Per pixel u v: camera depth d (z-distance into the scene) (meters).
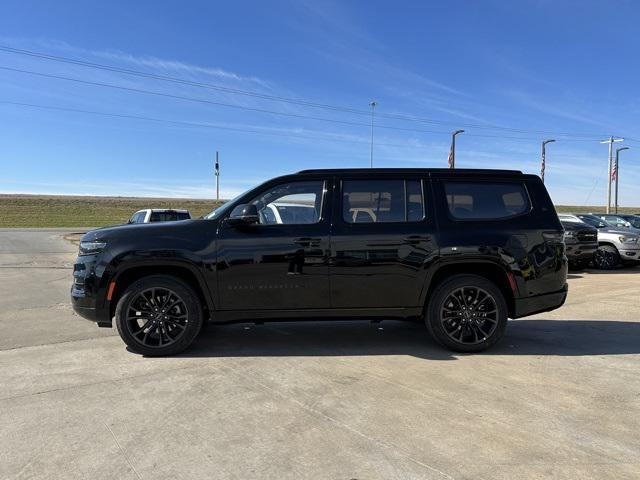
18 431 3.49
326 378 4.59
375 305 5.38
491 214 5.52
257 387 4.36
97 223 48.66
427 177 5.56
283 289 5.27
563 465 3.04
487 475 2.92
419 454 3.17
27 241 25.14
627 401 4.05
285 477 2.90
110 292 5.21
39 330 6.43
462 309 5.43
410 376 4.65
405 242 5.32
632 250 14.05
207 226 5.34
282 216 5.45
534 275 5.43
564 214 15.48
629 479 2.88
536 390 4.29
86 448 3.25
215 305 5.27
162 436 3.42
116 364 5.01
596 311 7.84
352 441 3.34
